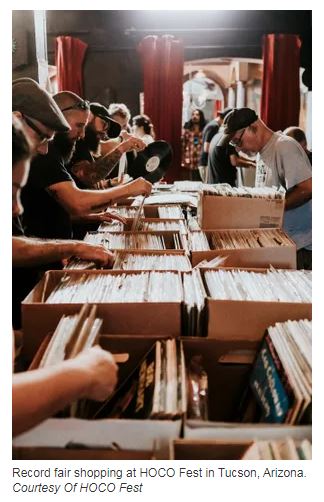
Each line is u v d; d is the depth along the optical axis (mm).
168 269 1391
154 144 2867
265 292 1212
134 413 938
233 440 808
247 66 7414
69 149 2066
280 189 2012
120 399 1016
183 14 5957
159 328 1130
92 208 1892
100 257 1451
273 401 906
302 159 2443
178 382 904
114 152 2576
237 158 3668
